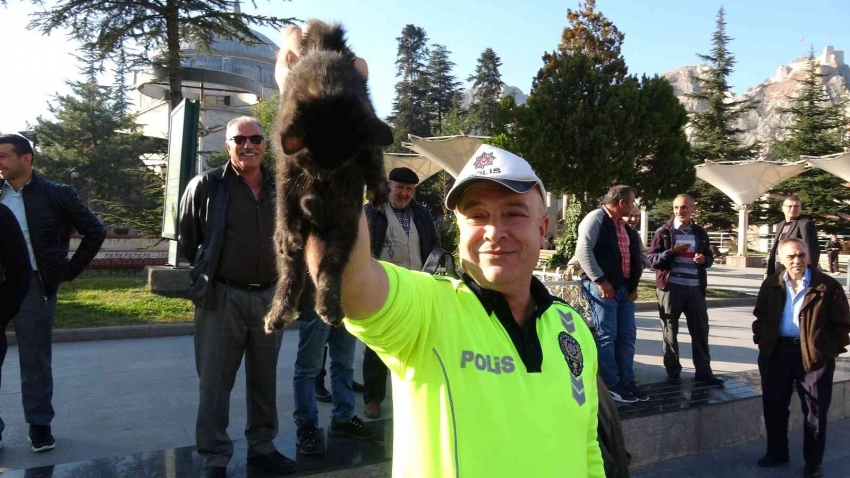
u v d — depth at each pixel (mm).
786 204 7621
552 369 1887
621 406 5543
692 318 6609
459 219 1986
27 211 4766
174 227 11078
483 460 1654
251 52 41250
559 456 1775
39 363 4762
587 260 5801
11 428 5305
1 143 4688
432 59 62875
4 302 4227
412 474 1706
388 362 1790
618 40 36438
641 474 5105
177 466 3947
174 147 11031
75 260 5133
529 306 2010
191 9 17562
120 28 17109
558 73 19750
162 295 11641
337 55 1208
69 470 3857
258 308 3906
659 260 6621
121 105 38688
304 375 4324
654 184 20031
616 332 5930
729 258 29359
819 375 5145
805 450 5250
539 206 1978
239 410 5832
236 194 3951
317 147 1129
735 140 42344
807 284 5199
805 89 42094
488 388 1721
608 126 18906
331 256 1212
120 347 8703
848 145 39344
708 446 5602
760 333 5457
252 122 3977
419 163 23281
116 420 5520
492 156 1908
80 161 34750
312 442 4195
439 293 1833
